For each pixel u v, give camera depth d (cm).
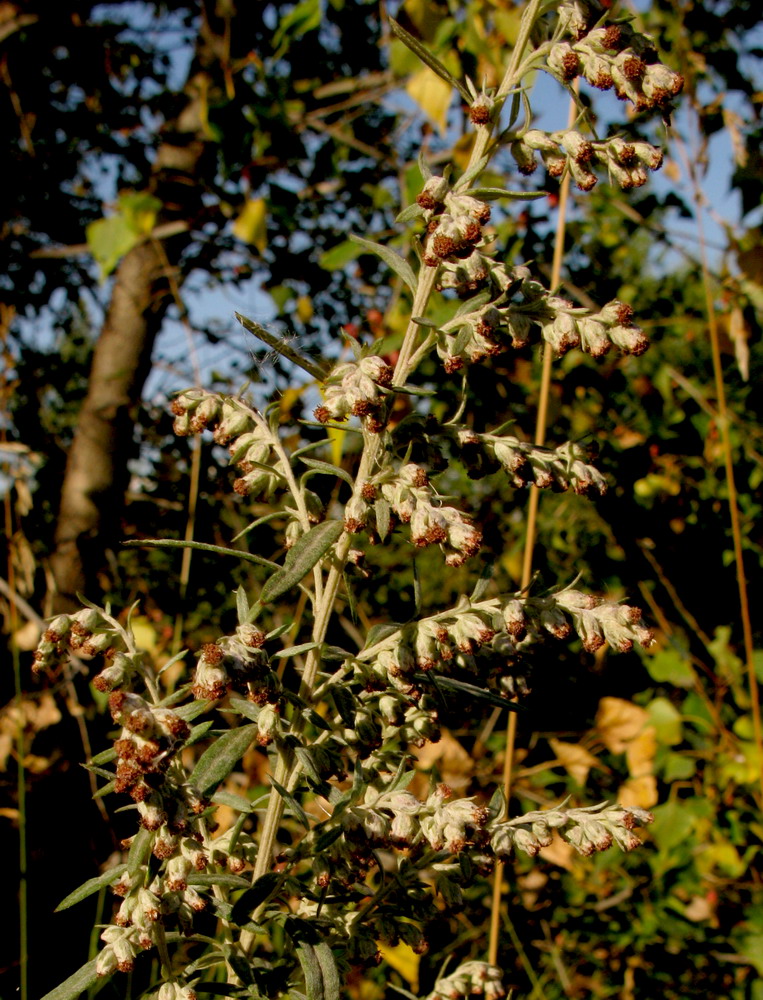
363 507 148
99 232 387
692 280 512
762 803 343
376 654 159
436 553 500
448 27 337
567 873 412
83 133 473
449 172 146
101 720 415
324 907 162
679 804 386
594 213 446
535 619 160
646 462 449
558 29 151
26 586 384
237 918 141
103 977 146
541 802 385
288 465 166
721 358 473
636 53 150
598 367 426
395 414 373
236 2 381
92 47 463
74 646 148
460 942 381
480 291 162
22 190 475
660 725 398
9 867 352
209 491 454
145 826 125
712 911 388
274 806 157
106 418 422
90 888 141
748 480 473
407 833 147
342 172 462
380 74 470
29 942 344
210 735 152
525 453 165
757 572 470
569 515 457
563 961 404
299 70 450
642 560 456
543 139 151
